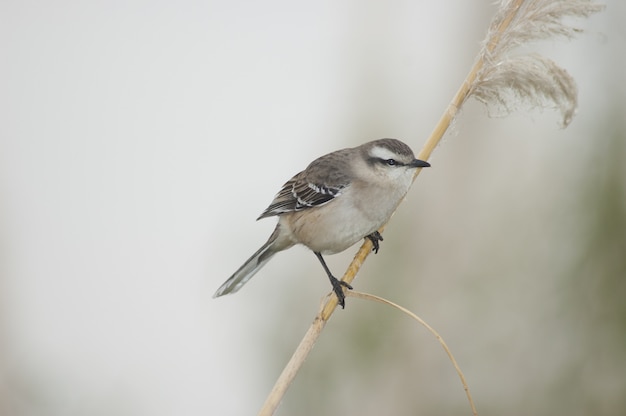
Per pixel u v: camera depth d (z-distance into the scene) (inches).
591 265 497.0
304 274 538.0
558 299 507.2
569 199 508.4
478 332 528.7
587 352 500.1
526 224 532.7
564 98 347.3
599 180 499.2
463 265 541.0
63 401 507.2
